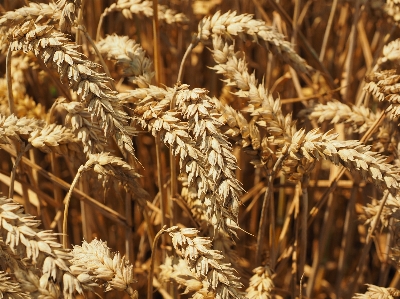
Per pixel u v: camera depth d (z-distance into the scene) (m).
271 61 0.71
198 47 0.81
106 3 0.81
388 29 0.77
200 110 0.44
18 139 0.50
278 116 0.52
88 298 0.66
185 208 0.56
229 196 0.43
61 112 0.70
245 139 0.52
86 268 0.45
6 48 0.57
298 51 0.81
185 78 0.81
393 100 0.51
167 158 0.77
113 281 0.46
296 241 0.58
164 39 0.75
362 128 0.58
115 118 0.46
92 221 0.67
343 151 0.47
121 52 0.56
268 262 0.56
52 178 0.57
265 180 0.68
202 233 0.56
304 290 0.68
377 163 0.47
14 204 0.43
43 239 0.41
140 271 0.66
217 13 0.56
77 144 0.52
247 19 0.55
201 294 0.50
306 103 0.73
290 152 0.50
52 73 0.62
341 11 0.85
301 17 0.77
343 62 0.78
